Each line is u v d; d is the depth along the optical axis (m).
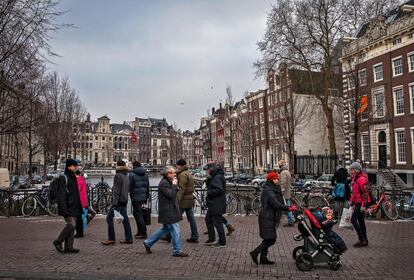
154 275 6.92
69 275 6.93
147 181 10.84
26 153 64.50
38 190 17.22
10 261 8.02
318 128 54.81
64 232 8.77
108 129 126.81
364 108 34.88
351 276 6.92
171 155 129.88
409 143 32.44
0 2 11.80
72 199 8.77
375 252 8.94
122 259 8.20
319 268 7.52
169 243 9.98
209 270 7.30
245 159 66.50
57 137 38.22
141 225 10.65
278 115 46.50
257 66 37.06
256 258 7.73
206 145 100.69
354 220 9.52
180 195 9.84
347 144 39.28
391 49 34.47
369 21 36.69
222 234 9.47
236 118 73.31
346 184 13.16
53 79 39.41
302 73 37.53
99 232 11.82
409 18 32.25
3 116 17.55
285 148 53.53
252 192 16.80
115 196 9.67
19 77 14.07
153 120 148.12
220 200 9.47
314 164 43.81
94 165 108.31
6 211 16.39
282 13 35.53
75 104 44.91
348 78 34.94
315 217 7.65
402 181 31.58
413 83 32.06
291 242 10.15
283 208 7.59
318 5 34.97
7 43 12.27
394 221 14.05
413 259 8.23
